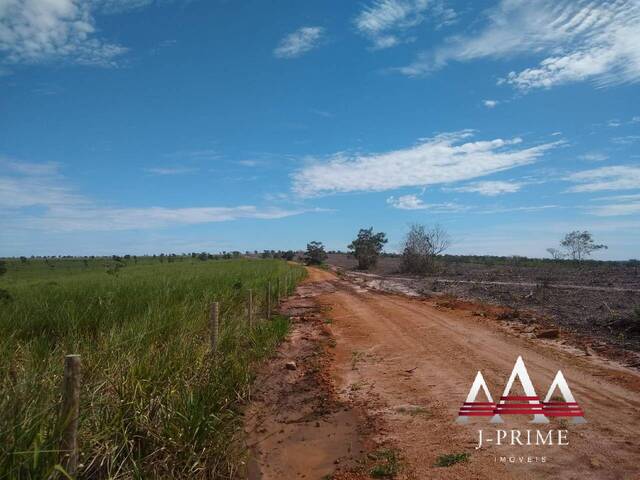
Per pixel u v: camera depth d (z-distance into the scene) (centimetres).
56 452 406
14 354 690
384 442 646
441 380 909
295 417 771
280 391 897
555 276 3012
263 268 3969
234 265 4744
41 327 994
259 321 1405
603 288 2228
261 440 685
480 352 1107
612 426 643
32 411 447
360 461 600
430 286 2909
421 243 4325
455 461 567
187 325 985
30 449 406
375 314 1855
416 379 931
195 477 538
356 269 5725
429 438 646
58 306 1104
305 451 646
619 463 538
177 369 724
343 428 715
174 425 564
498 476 525
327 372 1015
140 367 651
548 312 1616
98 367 654
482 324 1487
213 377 762
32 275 3853
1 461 389
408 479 536
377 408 782
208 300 1447
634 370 909
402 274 4291
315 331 1516
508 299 2042
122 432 533
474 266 4769
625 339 1163
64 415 420
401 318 1712
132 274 2748
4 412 436
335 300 2425
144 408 585
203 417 589
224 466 577
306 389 904
